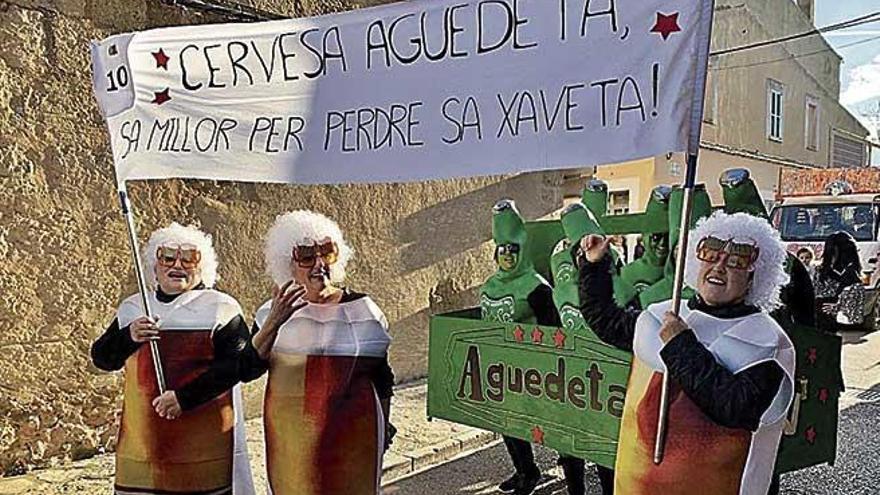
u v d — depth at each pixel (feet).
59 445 16.40
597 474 17.11
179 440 10.14
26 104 15.85
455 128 8.71
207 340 10.29
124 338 10.53
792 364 7.75
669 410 7.99
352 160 9.43
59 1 16.29
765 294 8.04
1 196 15.49
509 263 15.06
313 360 9.58
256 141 10.08
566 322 13.41
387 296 23.97
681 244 7.60
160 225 18.10
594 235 9.62
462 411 15.33
